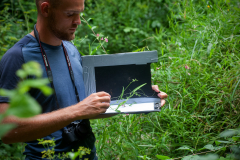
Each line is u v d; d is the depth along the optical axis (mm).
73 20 1226
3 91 292
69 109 1149
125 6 4742
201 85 2271
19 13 4598
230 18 2789
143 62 1448
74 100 1345
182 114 2166
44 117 1112
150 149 2010
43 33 1278
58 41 1336
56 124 1118
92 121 2369
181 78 2359
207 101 2240
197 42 2641
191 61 2396
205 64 2436
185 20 3039
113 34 4309
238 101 2113
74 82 1359
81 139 1291
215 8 2918
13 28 4078
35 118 1099
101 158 1965
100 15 4508
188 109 2256
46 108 1251
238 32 2727
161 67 2451
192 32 2852
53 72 1285
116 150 2037
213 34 2627
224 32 2676
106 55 1439
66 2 1171
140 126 2193
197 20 2883
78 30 4273
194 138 2008
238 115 2018
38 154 1266
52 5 1188
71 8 1185
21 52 1213
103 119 2256
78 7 1202
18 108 275
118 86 1454
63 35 1247
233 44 2510
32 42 1269
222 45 2561
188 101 2283
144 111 1324
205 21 2865
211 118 2158
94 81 1433
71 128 1287
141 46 4156
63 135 1265
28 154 1288
